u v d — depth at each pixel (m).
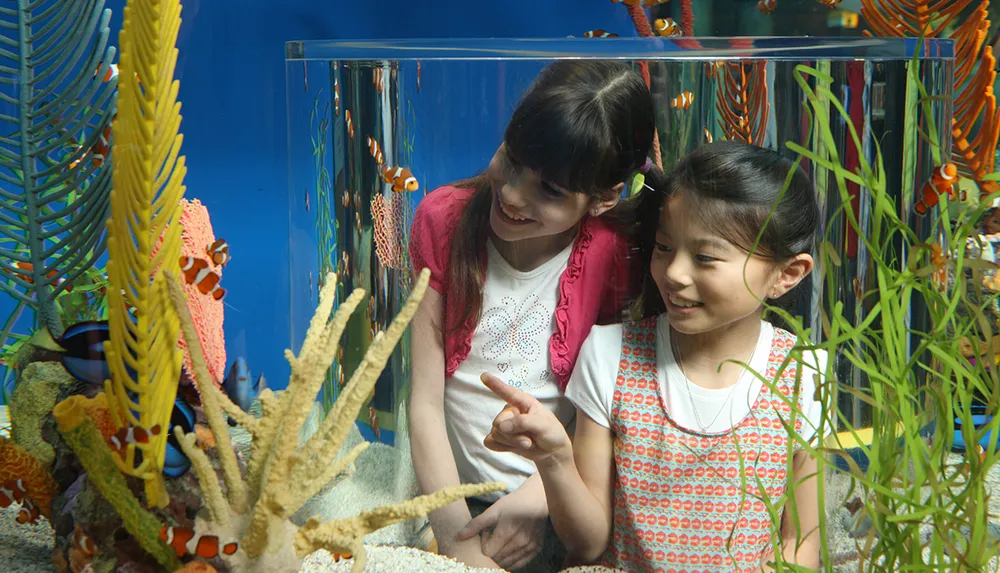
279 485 0.99
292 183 1.42
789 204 1.20
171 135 1.05
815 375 1.15
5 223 1.42
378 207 1.34
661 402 1.28
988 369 1.17
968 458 1.10
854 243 1.29
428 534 1.30
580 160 1.20
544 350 1.30
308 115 1.38
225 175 3.22
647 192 1.23
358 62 1.31
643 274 1.27
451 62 1.25
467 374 1.32
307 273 1.44
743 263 1.21
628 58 1.24
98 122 1.38
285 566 1.01
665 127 1.25
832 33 2.30
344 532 1.03
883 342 1.24
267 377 3.00
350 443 1.36
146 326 1.04
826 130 1.20
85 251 1.38
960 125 1.82
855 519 1.30
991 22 2.04
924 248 1.19
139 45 0.99
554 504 1.28
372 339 1.37
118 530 1.08
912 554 1.08
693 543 1.28
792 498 1.12
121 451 1.04
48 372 1.24
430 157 1.29
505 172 1.24
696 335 1.26
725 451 1.27
